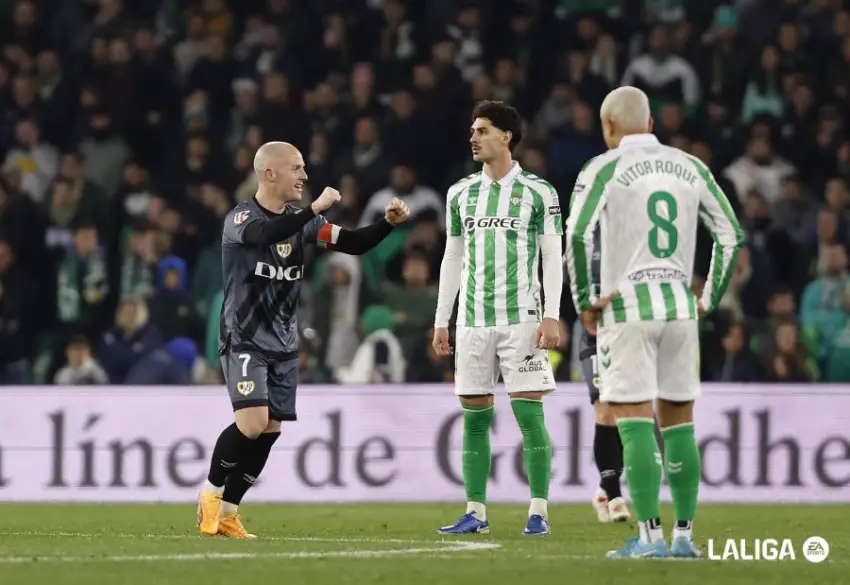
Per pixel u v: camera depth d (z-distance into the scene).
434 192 54.62
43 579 21.27
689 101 59.94
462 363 30.91
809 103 59.41
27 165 61.62
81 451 45.25
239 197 55.56
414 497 44.81
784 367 48.88
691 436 23.83
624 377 23.31
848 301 51.34
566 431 44.44
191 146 58.12
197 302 53.22
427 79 58.69
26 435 45.41
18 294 55.81
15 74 64.69
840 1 63.12
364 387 45.12
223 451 29.16
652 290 23.25
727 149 57.72
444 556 24.75
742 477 44.41
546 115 59.12
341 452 44.94
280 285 28.97
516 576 21.78
